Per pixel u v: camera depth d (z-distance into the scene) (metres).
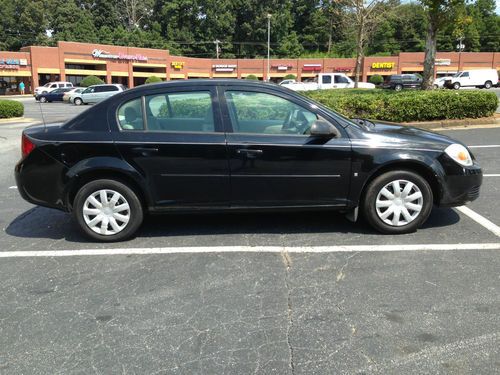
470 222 5.14
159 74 65.88
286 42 86.56
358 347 2.89
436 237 4.71
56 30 87.44
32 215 5.89
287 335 3.04
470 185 4.79
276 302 3.47
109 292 3.70
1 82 55.06
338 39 88.44
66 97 36.22
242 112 4.66
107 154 4.59
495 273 3.87
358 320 3.20
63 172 4.63
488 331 3.03
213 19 86.44
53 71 56.16
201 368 2.73
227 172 4.59
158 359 2.82
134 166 4.57
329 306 3.40
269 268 4.07
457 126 12.84
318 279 3.84
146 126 4.65
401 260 4.17
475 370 2.65
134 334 3.10
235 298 3.55
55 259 4.40
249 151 4.54
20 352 2.93
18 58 53.59
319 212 5.63
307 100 4.69
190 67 68.56
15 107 20.31
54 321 3.29
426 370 2.66
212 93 4.68
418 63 68.19
